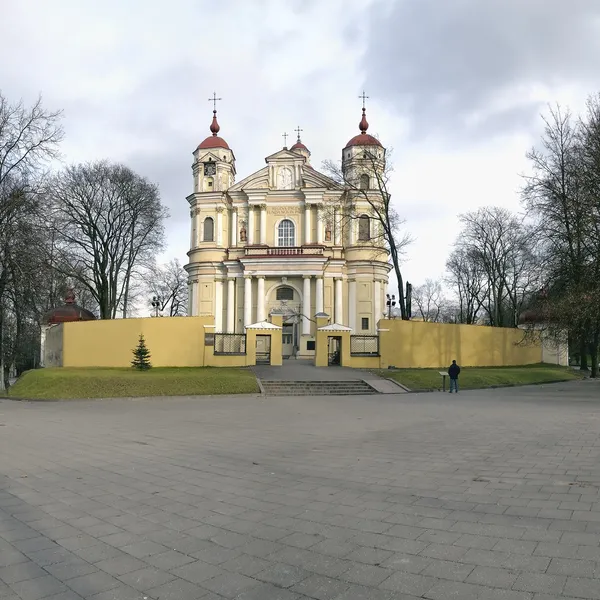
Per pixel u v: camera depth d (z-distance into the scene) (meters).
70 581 4.65
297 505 7.00
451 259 71.12
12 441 12.75
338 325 38.25
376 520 6.29
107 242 49.31
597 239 28.00
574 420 15.45
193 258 57.38
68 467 9.68
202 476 8.84
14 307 34.19
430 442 12.02
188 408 20.73
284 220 57.28
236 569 4.88
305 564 4.97
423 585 4.45
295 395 26.83
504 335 45.53
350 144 55.88
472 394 26.56
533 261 45.22
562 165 32.69
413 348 39.19
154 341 35.31
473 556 5.06
